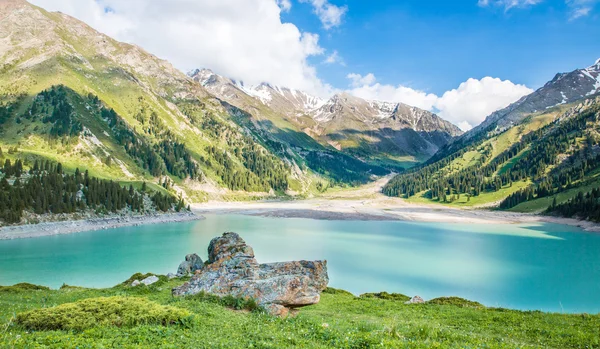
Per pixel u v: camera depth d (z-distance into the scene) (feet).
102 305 59.82
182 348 45.85
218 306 75.82
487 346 55.88
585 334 73.31
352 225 518.37
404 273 247.29
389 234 430.61
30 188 394.11
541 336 73.77
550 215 600.80
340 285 216.54
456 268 263.90
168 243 335.06
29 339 45.34
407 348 49.37
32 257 266.98
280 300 79.36
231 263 97.30
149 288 111.24
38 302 90.99
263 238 375.25
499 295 201.16
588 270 261.24
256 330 57.47
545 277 240.53
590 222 505.25
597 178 649.61
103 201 465.06
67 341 44.55
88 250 297.33
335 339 53.36
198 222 521.65
